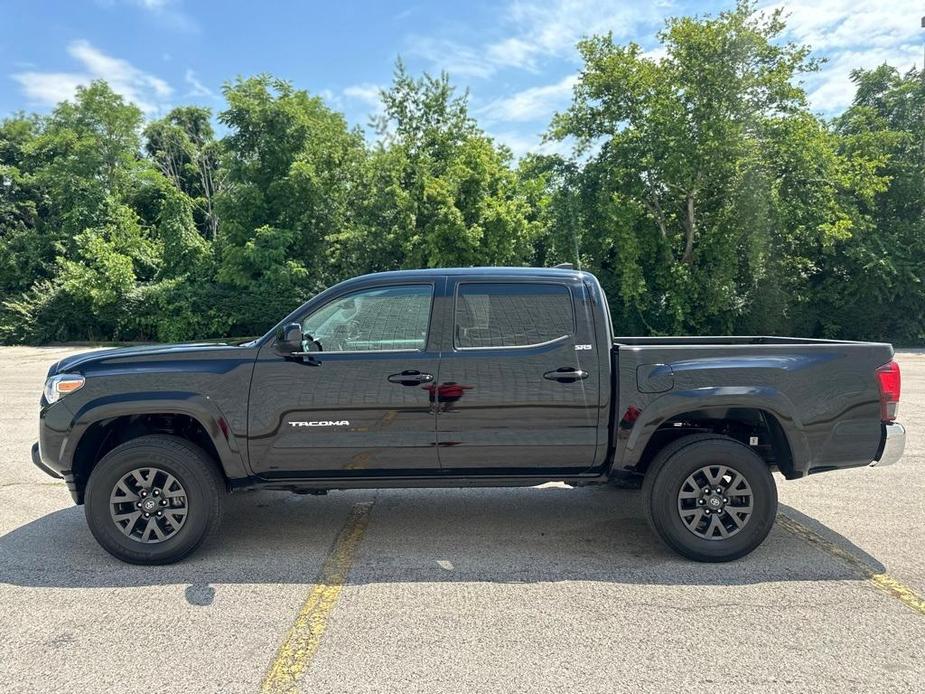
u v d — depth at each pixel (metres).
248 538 4.84
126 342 27.11
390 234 25.11
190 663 3.11
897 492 5.87
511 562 4.35
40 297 26.89
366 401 4.29
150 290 26.58
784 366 4.32
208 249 28.14
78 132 31.28
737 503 4.32
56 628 3.46
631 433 4.31
